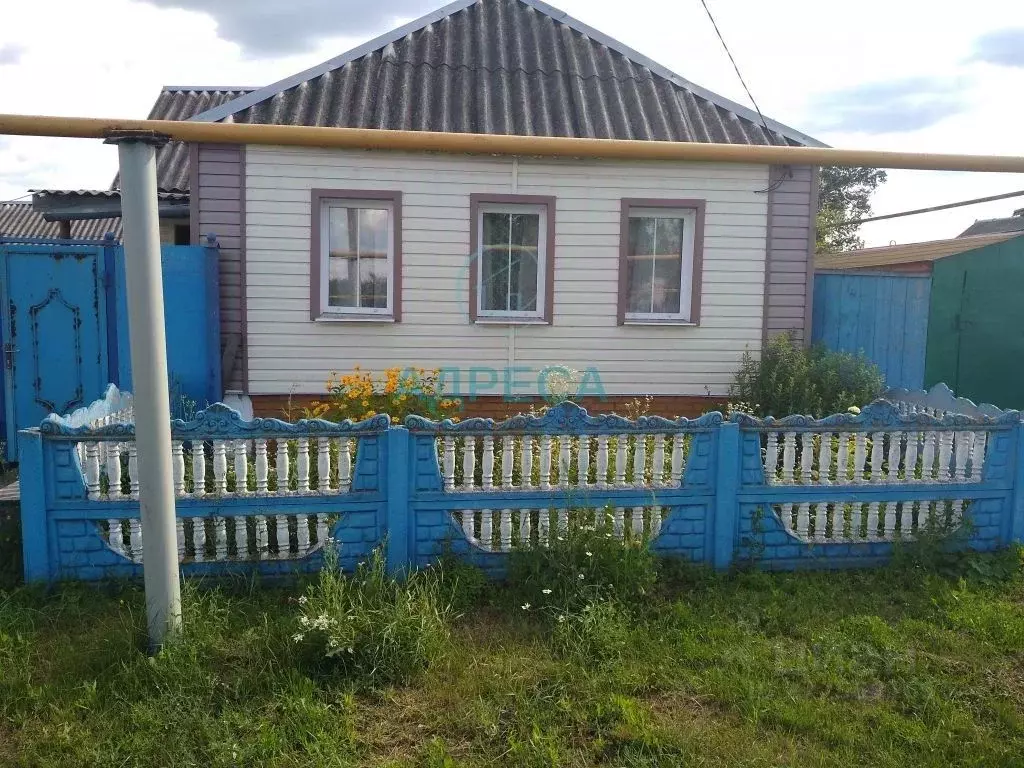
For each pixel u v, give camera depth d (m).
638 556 4.46
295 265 8.47
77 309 7.32
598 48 9.92
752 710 3.37
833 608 4.41
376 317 8.66
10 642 3.76
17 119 4.48
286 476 4.48
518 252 8.86
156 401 3.61
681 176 8.80
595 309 8.87
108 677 3.49
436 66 9.38
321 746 3.07
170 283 7.82
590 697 3.44
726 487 4.81
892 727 3.29
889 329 9.84
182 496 4.36
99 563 4.37
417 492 4.53
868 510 5.08
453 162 8.53
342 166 8.41
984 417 5.15
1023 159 5.72
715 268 8.96
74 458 4.29
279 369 8.55
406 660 3.60
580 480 4.70
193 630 3.73
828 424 4.94
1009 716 3.38
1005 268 9.75
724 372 9.09
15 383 7.28
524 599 4.29
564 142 5.23
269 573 4.45
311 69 8.80
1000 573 4.89
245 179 8.32
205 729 3.16
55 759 3.03
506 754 3.09
